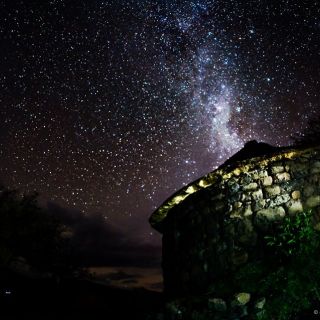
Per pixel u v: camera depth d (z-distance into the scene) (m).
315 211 8.28
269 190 8.69
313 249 7.41
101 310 16.34
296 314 6.65
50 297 17.52
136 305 15.88
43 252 19.58
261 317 6.78
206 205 9.23
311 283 6.91
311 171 8.59
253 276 7.77
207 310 7.26
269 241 8.28
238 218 8.74
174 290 9.56
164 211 10.27
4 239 18.16
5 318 15.45
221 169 9.16
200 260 9.00
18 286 17.91
